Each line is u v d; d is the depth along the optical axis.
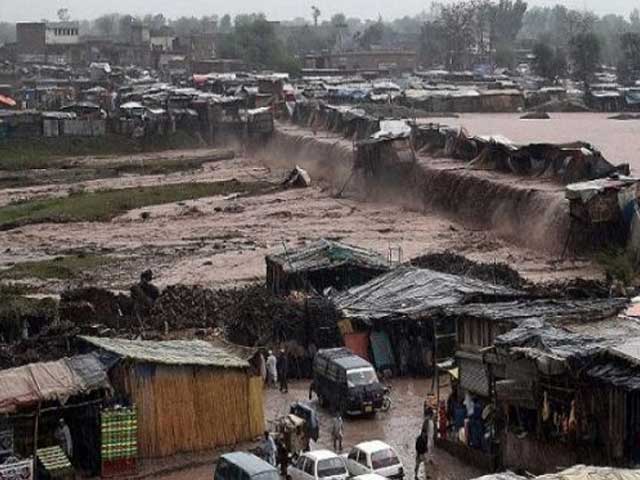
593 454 52.66
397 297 80.69
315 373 71.94
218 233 138.12
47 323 82.88
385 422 67.69
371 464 55.31
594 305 64.12
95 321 85.00
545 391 54.50
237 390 62.28
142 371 59.72
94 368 59.41
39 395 56.66
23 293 103.12
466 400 60.91
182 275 111.44
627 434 51.56
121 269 116.25
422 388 74.81
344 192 169.00
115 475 58.19
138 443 59.47
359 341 77.31
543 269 108.00
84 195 175.62
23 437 56.59
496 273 91.62
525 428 56.28
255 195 171.75
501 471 56.44
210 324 85.56
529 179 139.25
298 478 55.84
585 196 110.12
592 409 52.72
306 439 60.50
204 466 60.19
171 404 60.38
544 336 56.28
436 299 77.56
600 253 107.88
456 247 123.00
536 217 124.06
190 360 61.16
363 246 125.50
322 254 93.31
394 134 168.62
